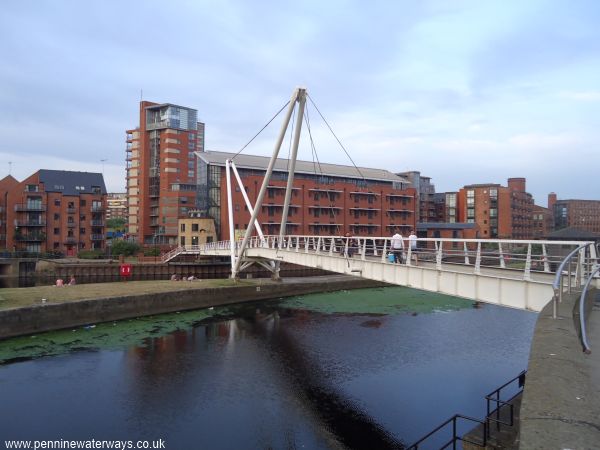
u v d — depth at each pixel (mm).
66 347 27562
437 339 31422
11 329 28859
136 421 18109
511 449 11320
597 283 13516
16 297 33562
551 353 5504
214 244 67188
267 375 23609
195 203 97125
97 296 35344
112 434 17016
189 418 18484
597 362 6047
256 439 16812
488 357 27156
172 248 82812
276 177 88688
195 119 108438
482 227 114812
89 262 68562
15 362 24609
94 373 23359
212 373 23828
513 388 21906
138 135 109312
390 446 16344
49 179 85750
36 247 80250
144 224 103375
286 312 40625
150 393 20969
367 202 92500
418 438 16953
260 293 47562
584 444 3334
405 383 22578
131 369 24125
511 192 114938
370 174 102125
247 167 84875
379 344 29953
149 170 105062
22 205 79188
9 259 67500
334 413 19109
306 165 95688
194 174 105500
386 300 47406
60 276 65375
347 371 24422
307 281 53219
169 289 40938
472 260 61250
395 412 19188
